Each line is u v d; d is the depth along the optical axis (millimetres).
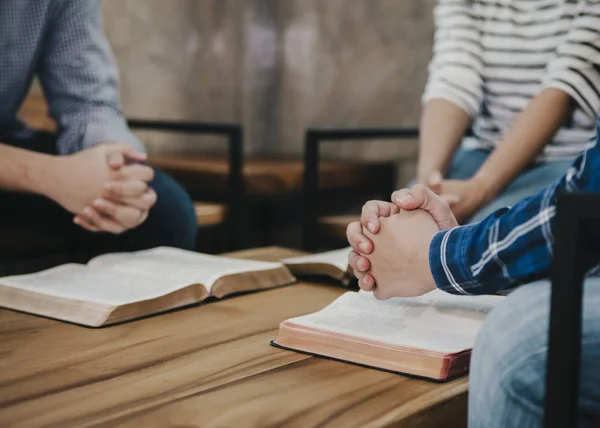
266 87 3820
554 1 1620
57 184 1455
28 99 2617
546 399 569
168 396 711
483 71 1732
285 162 3418
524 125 1506
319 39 3693
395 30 3480
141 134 3529
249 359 833
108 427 635
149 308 1020
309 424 644
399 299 978
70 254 1755
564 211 551
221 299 1128
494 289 743
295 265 1282
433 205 893
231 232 2451
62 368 799
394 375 779
